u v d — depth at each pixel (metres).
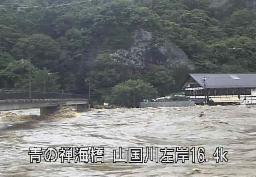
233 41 163.38
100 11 161.12
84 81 140.88
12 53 144.12
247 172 18.39
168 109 87.38
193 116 60.53
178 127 42.56
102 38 151.88
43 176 18.11
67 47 149.88
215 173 18.20
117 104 116.69
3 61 133.38
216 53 157.50
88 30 154.75
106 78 135.12
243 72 147.25
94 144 29.08
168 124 46.91
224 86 118.88
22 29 161.38
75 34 153.25
